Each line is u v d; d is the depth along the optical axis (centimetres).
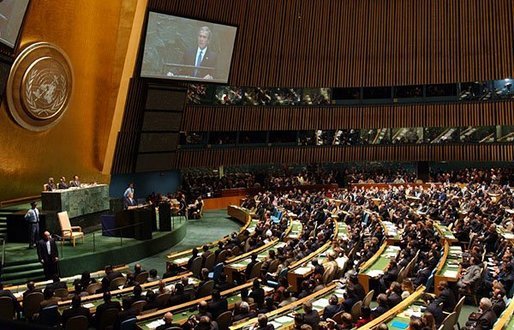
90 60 2145
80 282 1162
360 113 3106
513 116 2864
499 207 1938
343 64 3080
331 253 1354
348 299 926
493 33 2852
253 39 2984
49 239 1384
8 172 1845
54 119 1991
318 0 3019
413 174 3052
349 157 3139
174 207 2464
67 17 1952
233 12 2905
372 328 783
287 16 3012
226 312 857
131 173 2625
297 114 3111
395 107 3069
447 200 2175
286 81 3073
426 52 2984
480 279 1113
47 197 1680
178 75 2461
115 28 2198
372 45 3047
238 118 3011
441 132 3023
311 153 3148
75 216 1767
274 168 3180
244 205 2691
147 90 2430
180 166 2875
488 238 1465
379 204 2433
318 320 819
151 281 1220
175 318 905
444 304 920
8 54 1578
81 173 2236
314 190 3047
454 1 2903
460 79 2936
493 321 787
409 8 2984
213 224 2489
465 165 3061
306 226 1883
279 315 889
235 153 3033
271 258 1345
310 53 3070
